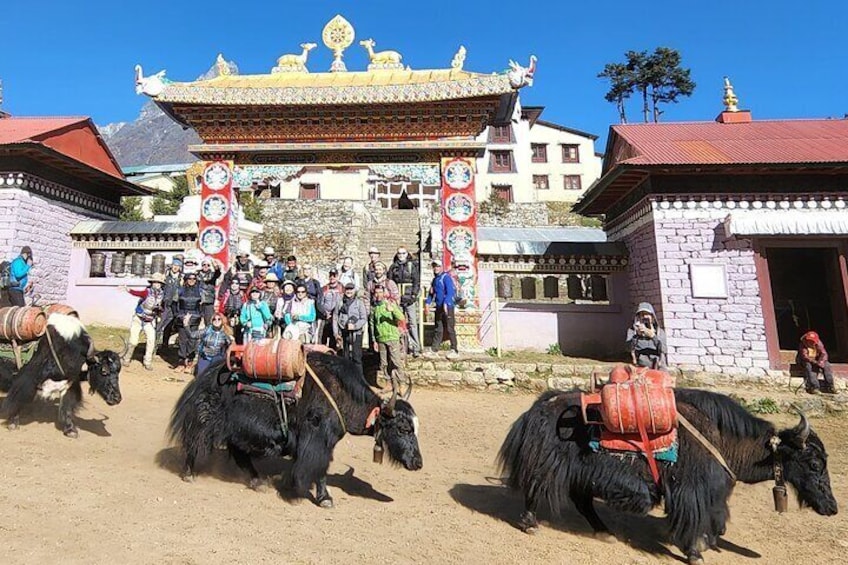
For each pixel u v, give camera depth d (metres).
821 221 12.34
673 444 4.63
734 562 4.75
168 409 8.98
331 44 16.89
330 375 5.59
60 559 3.67
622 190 14.89
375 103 14.93
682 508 4.58
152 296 12.08
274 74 16.50
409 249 25.94
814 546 5.18
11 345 7.02
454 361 12.48
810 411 11.27
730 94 17.69
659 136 15.17
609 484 4.71
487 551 4.55
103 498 4.89
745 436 4.88
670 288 12.84
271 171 15.66
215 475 6.02
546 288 15.34
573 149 45.22
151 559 3.80
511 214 37.78
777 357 12.37
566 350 14.70
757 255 12.78
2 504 4.48
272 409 5.46
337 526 4.83
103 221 16.81
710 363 12.48
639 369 5.09
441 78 15.77
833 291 13.05
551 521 5.38
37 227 14.94
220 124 15.59
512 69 14.53
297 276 12.32
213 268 14.05
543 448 4.97
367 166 15.62
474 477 6.86
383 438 5.51
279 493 5.61
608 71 55.50
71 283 15.97
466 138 15.44
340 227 28.66
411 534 4.80
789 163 12.34
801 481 4.72
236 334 11.74
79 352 6.83
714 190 13.13
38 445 6.25
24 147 13.92
